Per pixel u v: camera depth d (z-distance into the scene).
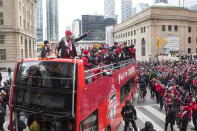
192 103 10.73
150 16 61.22
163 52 62.09
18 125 6.17
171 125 10.39
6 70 44.41
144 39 66.81
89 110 6.23
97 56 12.42
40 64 5.91
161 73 24.89
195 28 67.31
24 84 6.12
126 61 14.66
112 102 9.29
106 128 8.33
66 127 5.50
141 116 13.59
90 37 116.19
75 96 5.46
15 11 44.41
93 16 121.19
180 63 37.34
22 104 6.08
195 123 10.57
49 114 5.59
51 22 194.62
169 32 63.22
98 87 7.21
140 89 18.16
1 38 44.44
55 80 5.65
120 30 90.94
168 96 12.36
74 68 5.53
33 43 60.75
